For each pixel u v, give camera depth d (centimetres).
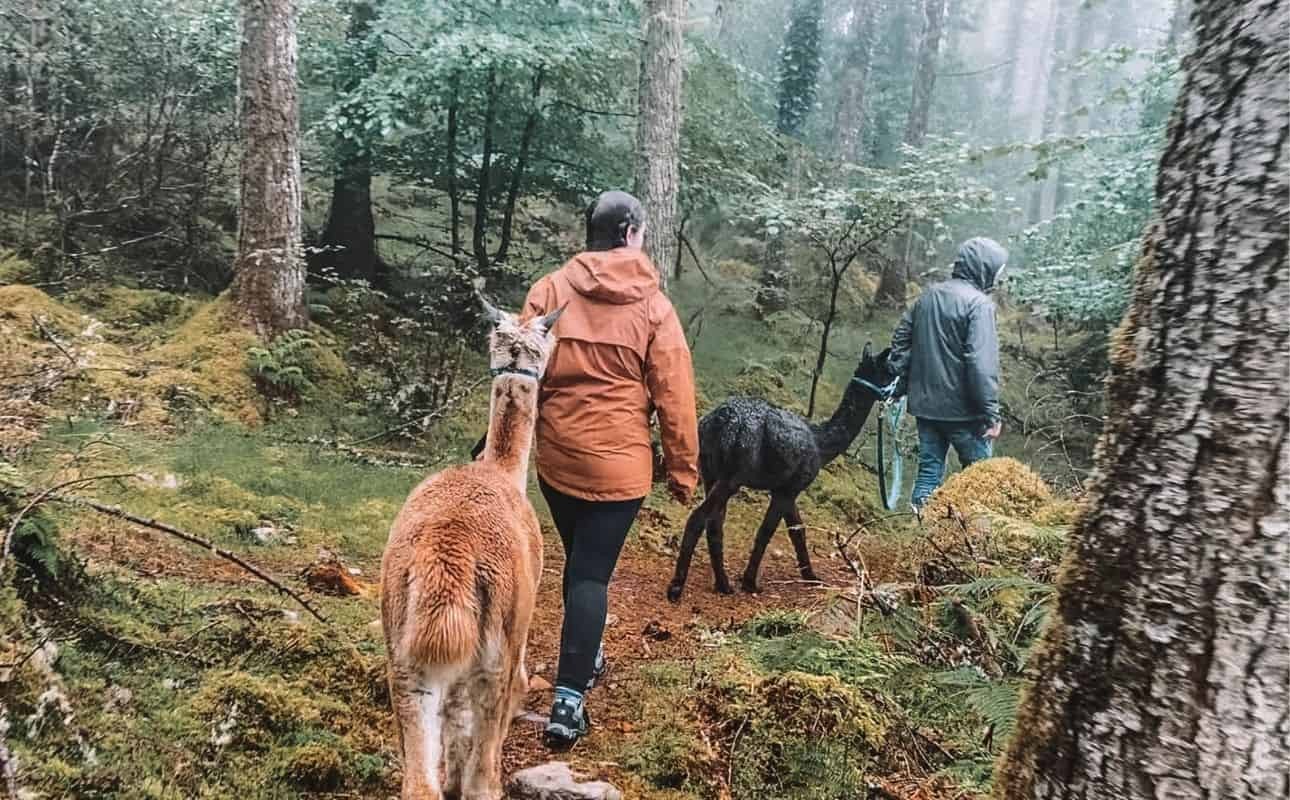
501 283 1111
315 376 861
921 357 737
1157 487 217
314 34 1124
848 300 1571
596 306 381
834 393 1219
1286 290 199
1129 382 230
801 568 652
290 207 896
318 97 1181
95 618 336
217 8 1076
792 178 1456
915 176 1027
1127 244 888
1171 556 212
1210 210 213
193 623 372
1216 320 209
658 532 732
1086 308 1018
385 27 1061
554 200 1289
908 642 440
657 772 342
